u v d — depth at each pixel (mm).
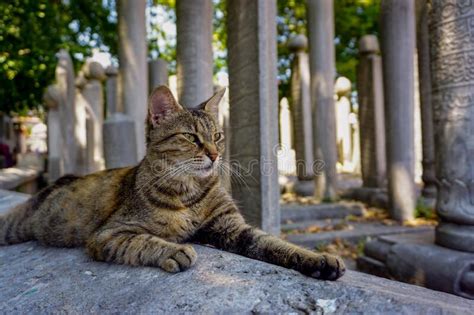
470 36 604
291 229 1062
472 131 612
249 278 307
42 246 490
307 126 1611
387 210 1229
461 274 592
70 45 2383
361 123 1484
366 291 269
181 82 1062
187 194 415
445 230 654
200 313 269
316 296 272
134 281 331
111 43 2715
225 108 1485
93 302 312
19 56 2133
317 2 1392
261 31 708
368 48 1436
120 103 1196
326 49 1394
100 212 449
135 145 1006
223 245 418
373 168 1423
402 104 1128
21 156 2176
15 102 2473
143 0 1188
